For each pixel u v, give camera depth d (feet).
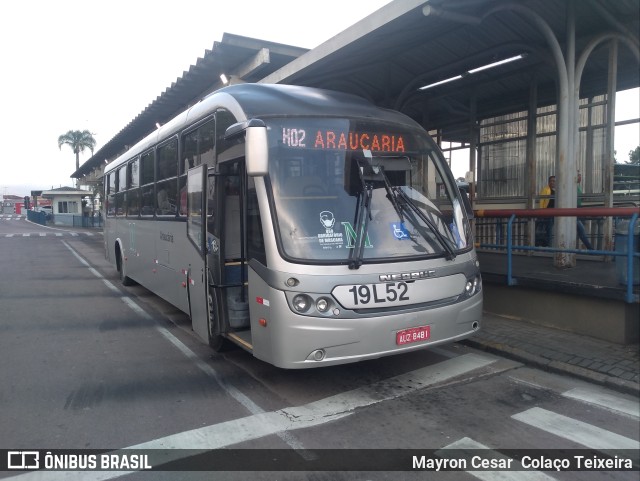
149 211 31.07
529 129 36.11
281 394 17.52
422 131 19.83
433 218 18.38
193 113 23.34
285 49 38.06
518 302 24.81
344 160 17.53
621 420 15.16
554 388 17.69
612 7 26.30
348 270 15.89
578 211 21.52
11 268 54.54
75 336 25.50
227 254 19.76
